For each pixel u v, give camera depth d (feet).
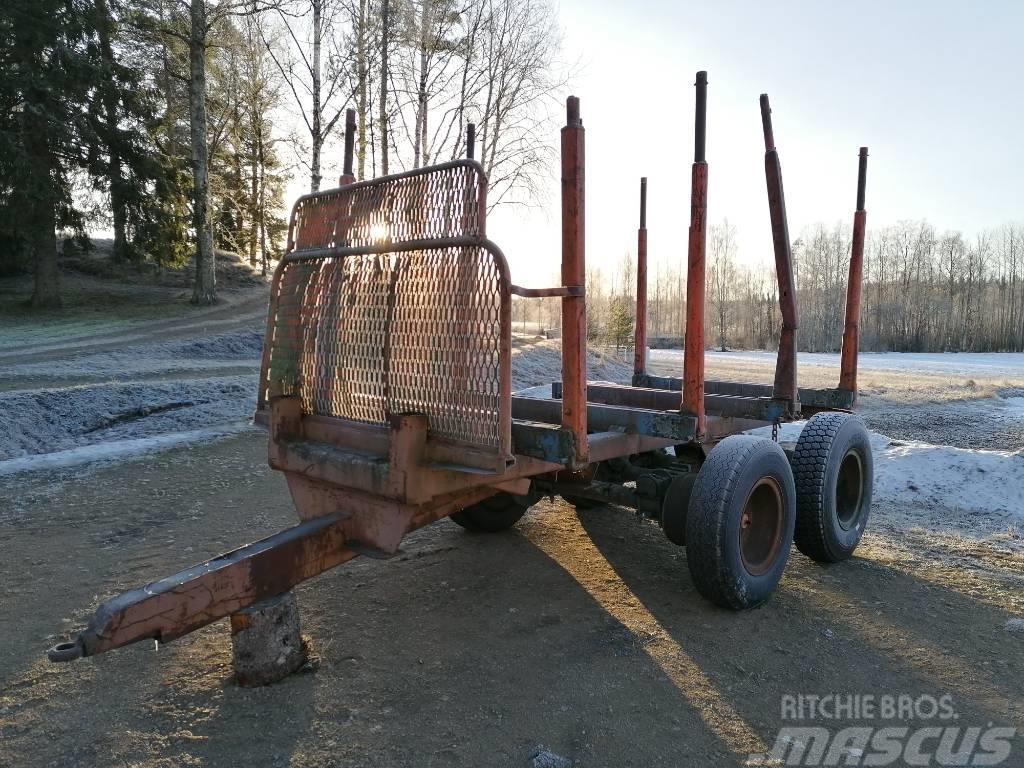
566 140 9.30
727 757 8.37
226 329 78.95
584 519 18.56
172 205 93.20
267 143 134.10
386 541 10.07
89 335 72.38
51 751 8.45
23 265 112.06
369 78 77.97
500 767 8.09
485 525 16.87
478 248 8.95
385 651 10.96
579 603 12.91
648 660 10.69
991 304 234.99
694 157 11.15
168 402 39.58
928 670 10.52
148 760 8.23
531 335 84.02
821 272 234.79
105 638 7.75
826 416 15.38
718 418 15.26
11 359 55.26
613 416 12.84
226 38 93.71
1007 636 11.69
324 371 11.48
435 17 77.46
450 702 9.46
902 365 118.52
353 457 10.06
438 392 9.48
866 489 16.01
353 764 8.13
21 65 78.23
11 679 10.21
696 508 11.85
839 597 13.32
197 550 16.28
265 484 22.82
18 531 17.70
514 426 10.44
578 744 8.55
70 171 85.87
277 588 9.80
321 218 11.96
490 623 12.03
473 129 13.44
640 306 20.16
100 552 16.10
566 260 9.49
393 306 10.20
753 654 10.92
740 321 237.86
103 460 26.35
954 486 22.27
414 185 10.03
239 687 9.83
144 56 90.38
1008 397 65.87
